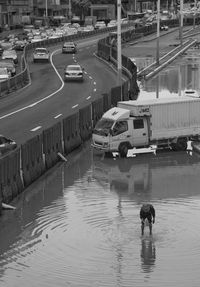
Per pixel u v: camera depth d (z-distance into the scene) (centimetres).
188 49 12031
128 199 2858
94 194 2941
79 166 3509
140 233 2392
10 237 2381
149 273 2022
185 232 2402
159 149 3906
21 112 5056
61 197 2889
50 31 14938
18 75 6850
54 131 3525
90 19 19762
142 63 9619
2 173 2706
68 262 2127
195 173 3359
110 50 9256
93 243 2300
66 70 7262
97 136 3741
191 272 2023
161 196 2906
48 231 2436
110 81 7188
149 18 19362
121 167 3491
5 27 16600
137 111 3728
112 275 2012
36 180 3200
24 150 3012
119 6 5475
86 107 4194
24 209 2711
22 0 18725
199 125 3919
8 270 2072
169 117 3822
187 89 6819
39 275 2027
